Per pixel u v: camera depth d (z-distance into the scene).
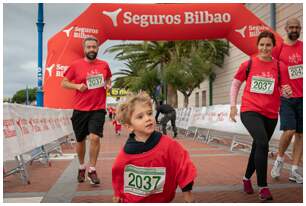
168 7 10.96
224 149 10.57
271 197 4.34
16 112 6.09
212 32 11.23
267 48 4.68
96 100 5.64
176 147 2.75
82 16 10.91
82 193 4.98
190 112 15.94
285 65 4.95
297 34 5.49
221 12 11.02
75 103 5.73
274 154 8.84
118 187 2.89
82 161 5.84
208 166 7.20
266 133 4.52
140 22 10.98
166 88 30.59
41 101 12.46
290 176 5.76
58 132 10.05
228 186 5.27
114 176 2.89
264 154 4.37
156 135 2.80
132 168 2.82
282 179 5.69
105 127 29.41
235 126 10.21
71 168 7.31
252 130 4.48
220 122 11.55
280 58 5.52
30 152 8.09
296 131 5.53
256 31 11.14
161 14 10.95
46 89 10.83
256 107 4.65
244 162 7.77
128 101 2.79
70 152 10.56
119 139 15.25
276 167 5.72
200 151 10.02
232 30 11.21
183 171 2.68
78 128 5.73
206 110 13.50
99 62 5.80
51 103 10.77
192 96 32.59
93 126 5.54
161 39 11.30
